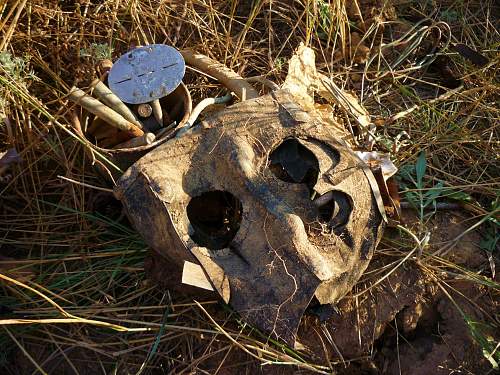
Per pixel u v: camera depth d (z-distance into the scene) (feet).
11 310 1.60
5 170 1.74
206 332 1.55
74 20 2.07
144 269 1.62
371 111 2.01
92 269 1.66
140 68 1.72
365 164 1.55
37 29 2.00
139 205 1.48
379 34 2.20
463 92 2.00
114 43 2.06
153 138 1.61
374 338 1.57
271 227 1.44
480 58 2.08
